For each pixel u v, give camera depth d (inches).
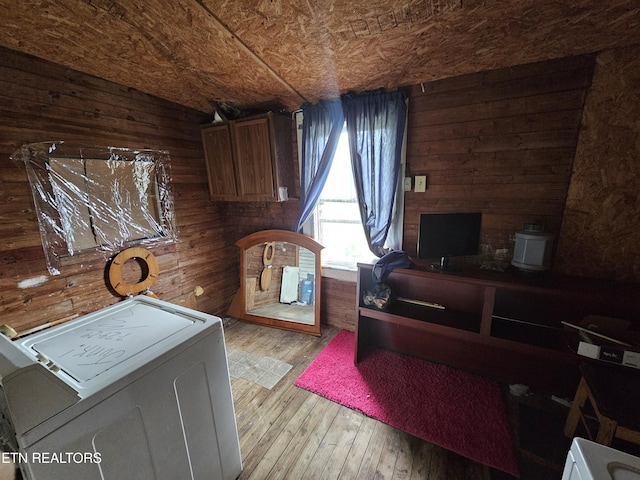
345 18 51.6
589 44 59.6
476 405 70.1
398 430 63.5
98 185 76.0
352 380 79.4
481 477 53.1
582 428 61.0
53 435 27.5
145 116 86.4
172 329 44.4
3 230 60.4
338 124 89.7
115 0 46.3
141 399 35.2
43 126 65.2
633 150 61.7
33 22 51.2
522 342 65.7
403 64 69.3
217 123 99.3
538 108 68.8
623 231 64.9
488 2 47.1
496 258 79.0
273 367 85.7
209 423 45.7
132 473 35.0
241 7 48.6
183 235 102.0
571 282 65.1
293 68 71.1
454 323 75.1
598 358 55.9
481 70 72.5
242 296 116.6
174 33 56.1
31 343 40.6
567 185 68.9
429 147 82.2
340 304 108.3
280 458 57.1
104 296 79.7
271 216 115.0
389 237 91.6
